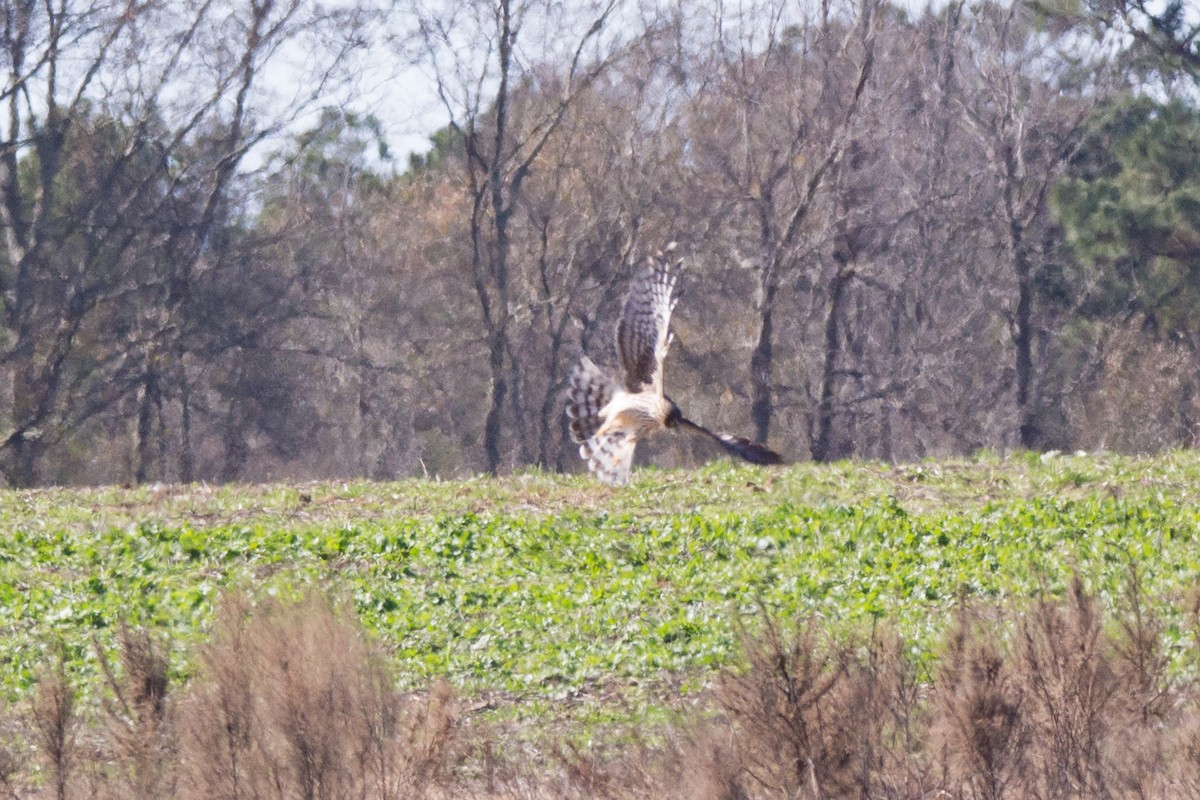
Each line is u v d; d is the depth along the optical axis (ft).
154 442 363.35
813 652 76.38
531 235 367.45
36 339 329.93
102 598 126.62
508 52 350.02
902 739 75.00
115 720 73.56
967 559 130.41
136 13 332.80
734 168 353.10
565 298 359.46
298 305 366.22
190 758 69.56
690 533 144.66
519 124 360.28
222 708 69.46
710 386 365.20
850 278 348.79
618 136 353.72
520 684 105.40
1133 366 364.99
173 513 161.58
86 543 145.07
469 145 351.05
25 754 84.23
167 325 340.80
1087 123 351.25
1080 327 364.79
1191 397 366.84
